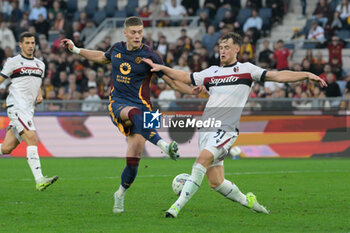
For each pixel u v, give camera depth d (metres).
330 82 64.44
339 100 58.88
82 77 72.69
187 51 72.31
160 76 26.12
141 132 25.39
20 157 61.41
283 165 50.12
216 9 83.12
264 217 24.66
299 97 63.75
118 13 86.38
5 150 34.56
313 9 84.25
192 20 83.31
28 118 33.47
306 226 22.59
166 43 75.94
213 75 24.80
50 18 87.88
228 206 27.81
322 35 76.56
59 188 34.97
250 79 24.31
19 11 89.38
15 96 33.59
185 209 26.84
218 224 22.94
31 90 33.84
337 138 58.72
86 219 24.09
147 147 60.41
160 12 86.69
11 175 42.81
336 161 54.16
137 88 26.19
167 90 66.19
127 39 25.67
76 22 83.62
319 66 67.88
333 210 26.58
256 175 42.03
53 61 74.94
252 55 73.44
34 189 34.50
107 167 49.16
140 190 33.91
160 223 23.12
